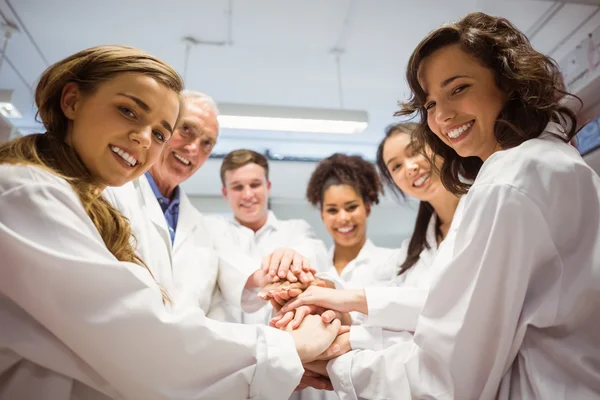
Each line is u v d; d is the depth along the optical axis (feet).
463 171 4.31
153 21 9.10
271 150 15.39
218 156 14.60
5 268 2.33
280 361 2.96
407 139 5.90
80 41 9.71
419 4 8.78
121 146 2.93
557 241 2.72
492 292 2.70
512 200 2.61
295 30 9.44
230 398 2.75
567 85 5.98
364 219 7.30
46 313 2.33
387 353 3.56
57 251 2.36
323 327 4.03
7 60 10.25
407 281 5.41
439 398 2.85
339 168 7.45
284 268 5.04
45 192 2.49
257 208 8.75
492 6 8.77
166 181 5.69
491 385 2.74
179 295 4.28
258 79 11.29
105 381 2.55
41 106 3.00
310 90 11.85
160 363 2.52
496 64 3.23
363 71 10.99
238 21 9.12
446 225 5.65
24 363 2.45
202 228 5.69
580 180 2.69
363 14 9.00
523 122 3.21
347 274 6.98
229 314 5.43
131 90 2.91
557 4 8.55
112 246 3.06
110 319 2.40
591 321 2.65
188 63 10.53
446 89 3.34
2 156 2.68
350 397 3.58
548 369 2.65
